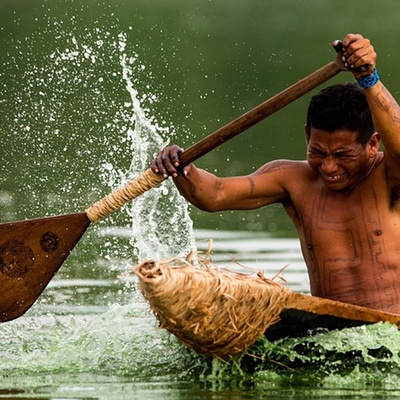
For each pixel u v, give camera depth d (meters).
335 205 19.78
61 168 32.38
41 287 20.38
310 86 18.28
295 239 30.00
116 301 23.80
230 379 17.69
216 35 56.78
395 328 18.41
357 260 19.59
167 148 19.44
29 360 19.27
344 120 18.48
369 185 19.58
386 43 55.75
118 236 29.19
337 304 17.81
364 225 19.52
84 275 25.97
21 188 32.00
